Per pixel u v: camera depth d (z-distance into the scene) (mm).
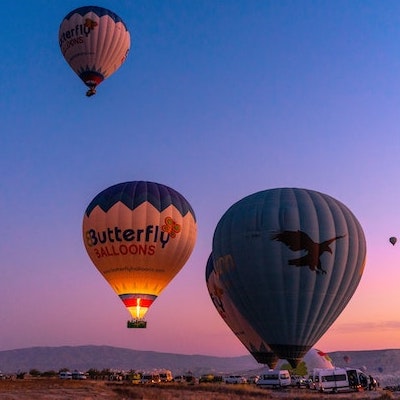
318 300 35062
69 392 30312
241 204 38000
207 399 30656
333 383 41469
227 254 37094
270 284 35062
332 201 37500
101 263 39312
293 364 35281
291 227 35344
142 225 38406
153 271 38906
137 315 38656
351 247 36094
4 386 33188
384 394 34688
